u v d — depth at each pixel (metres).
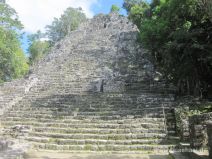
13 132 13.70
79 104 16.27
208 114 9.21
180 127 12.23
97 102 16.19
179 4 14.37
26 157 10.56
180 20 14.85
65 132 13.39
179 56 14.97
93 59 24.88
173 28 15.40
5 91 20.03
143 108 14.59
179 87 17.14
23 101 18.12
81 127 13.68
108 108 15.28
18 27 31.31
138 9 29.38
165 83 18.05
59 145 12.11
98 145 11.91
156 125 12.78
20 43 33.66
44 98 17.92
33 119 15.30
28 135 13.45
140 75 19.77
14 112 16.50
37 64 26.39
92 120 14.17
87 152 11.50
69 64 24.41
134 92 17.58
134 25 33.81
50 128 13.74
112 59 24.30
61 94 18.17
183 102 14.59
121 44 28.05
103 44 28.94
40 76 22.39
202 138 9.12
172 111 13.62
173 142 11.73
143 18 25.66
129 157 10.51
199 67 15.72
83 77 21.14
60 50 28.55
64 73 22.48
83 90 18.83
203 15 13.92
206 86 16.91
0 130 14.00
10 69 32.16
